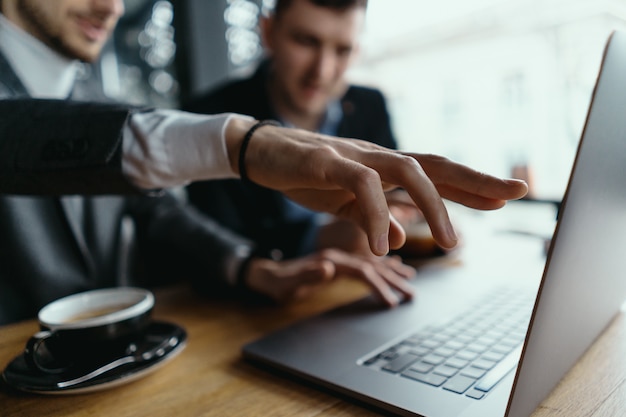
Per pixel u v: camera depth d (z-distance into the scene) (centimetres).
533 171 107
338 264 63
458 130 127
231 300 65
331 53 106
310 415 35
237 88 124
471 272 72
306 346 45
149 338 46
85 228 82
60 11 74
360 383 37
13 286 73
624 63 29
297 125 126
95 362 41
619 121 30
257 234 107
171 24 177
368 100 139
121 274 90
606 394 35
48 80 80
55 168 46
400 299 59
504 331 47
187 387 40
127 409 37
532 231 99
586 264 31
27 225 73
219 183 108
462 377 37
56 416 36
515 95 112
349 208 45
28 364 39
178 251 75
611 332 46
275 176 42
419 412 32
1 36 74
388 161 37
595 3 95
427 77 134
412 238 79
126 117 46
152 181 49
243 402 37
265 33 120
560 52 102
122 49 187
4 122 48
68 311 46
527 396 30
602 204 30
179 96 180
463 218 121
